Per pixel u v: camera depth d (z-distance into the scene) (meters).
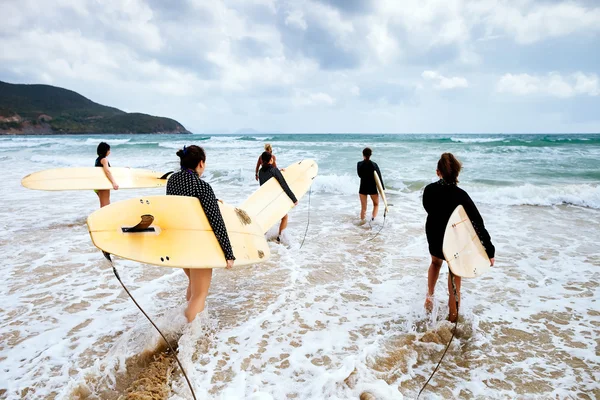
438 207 3.33
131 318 3.57
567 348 3.07
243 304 3.87
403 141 31.58
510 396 2.49
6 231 6.68
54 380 2.65
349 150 21.91
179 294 4.12
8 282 4.47
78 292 4.19
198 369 2.77
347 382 2.59
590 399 2.47
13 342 3.16
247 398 2.42
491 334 3.29
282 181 6.02
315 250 5.70
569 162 15.77
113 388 2.57
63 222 7.32
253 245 3.53
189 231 2.79
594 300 3.94
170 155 21.16
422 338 3.17
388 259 5.29
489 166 14.71
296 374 2.72
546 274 4.67
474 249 3.27
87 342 3.15
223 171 13.27
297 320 3.54
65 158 19.03
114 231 2.49
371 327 3.40
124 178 7.36
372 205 8.90
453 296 3.40
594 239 6.07
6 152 24.70
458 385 2.62
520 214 7.87
